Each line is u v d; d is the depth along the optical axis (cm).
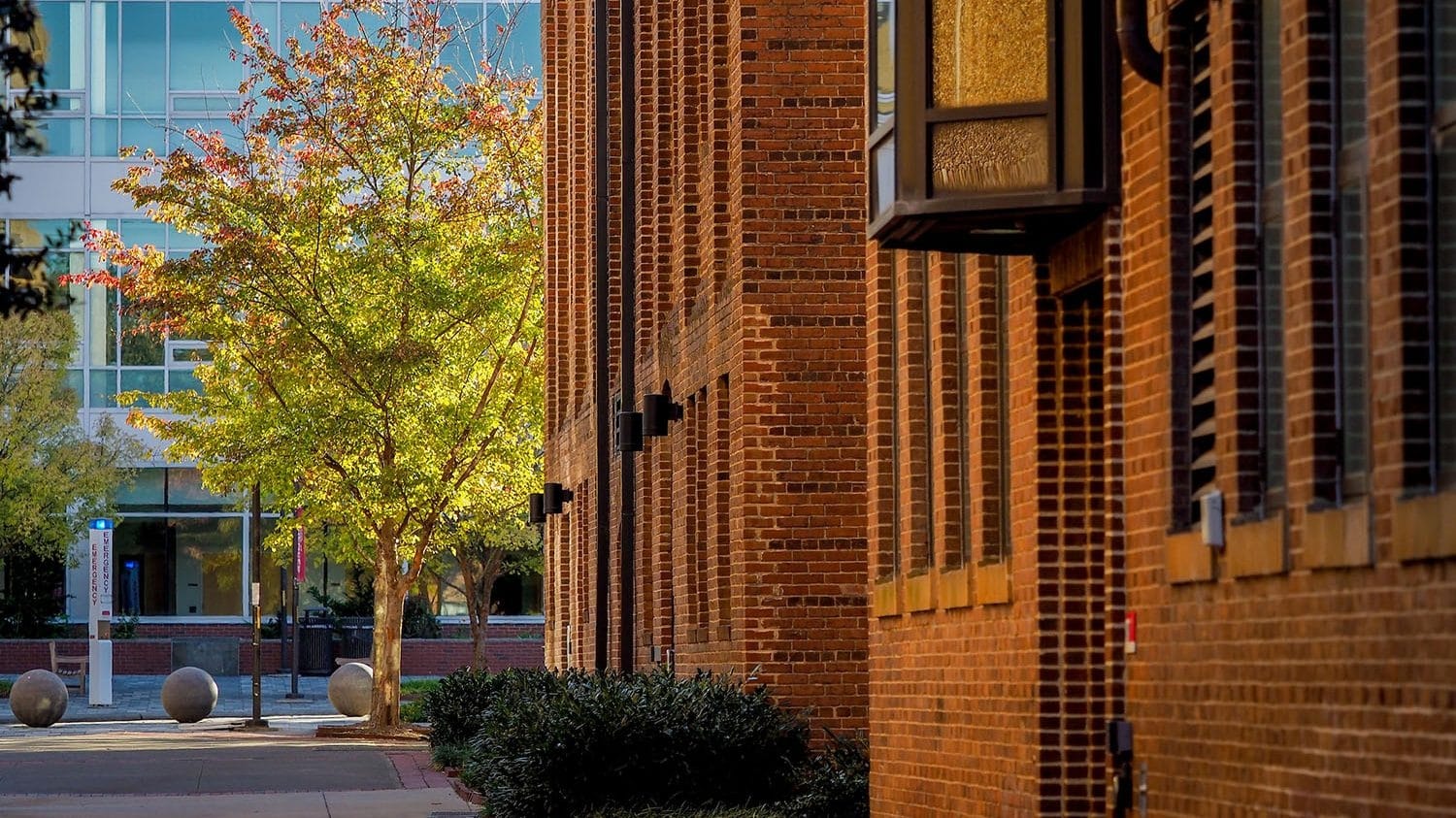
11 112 1466
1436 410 780
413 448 3675
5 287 1452
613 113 2877
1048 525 1195
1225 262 938
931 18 1094
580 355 3388
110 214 6384
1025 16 1073
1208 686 952
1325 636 841
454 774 2683
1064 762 1185
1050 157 1062
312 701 5116
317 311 3656
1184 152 996
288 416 3641
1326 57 857
